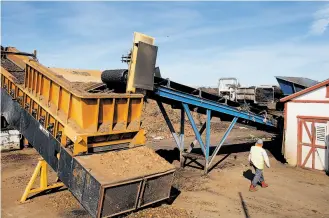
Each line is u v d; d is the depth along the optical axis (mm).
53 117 7227
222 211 7750
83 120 6672
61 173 6840
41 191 8820
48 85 7738
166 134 22031
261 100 15383
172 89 10203
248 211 7824
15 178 10133
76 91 6719
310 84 17000
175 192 9156
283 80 16516
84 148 6555
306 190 9797
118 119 7430
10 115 9500
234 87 16328
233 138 22031
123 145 7660
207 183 10258
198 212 7582
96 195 5648
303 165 12922
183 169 12117
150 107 27297
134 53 8547
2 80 9938
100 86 9523
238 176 11266
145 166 6699
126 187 5988
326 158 12180
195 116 29781
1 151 14188
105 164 6387
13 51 10867
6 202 7988
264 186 9984
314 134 12617
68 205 7785
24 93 8633
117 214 6035
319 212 7914
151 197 6664
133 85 8547
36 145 8086
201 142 11414
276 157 15180
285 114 13602
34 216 7133
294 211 7945
